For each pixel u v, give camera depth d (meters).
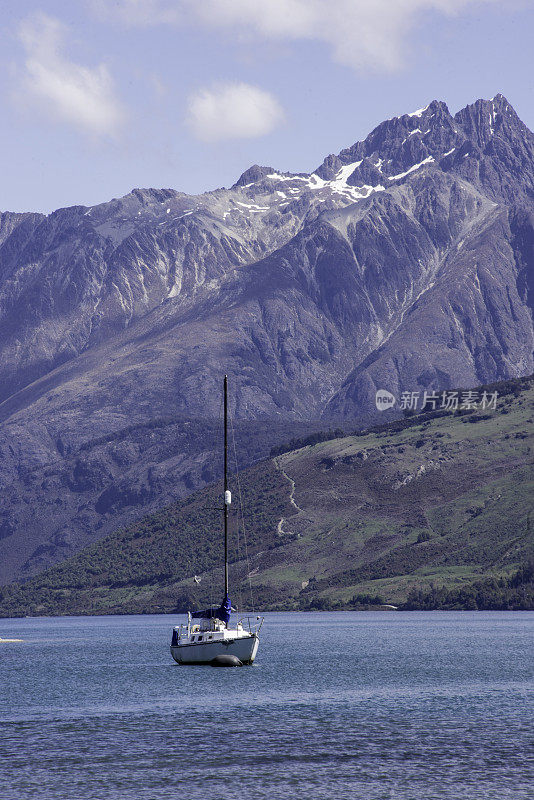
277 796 169.00
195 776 182.38
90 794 171.50
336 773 183.12
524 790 169.75
